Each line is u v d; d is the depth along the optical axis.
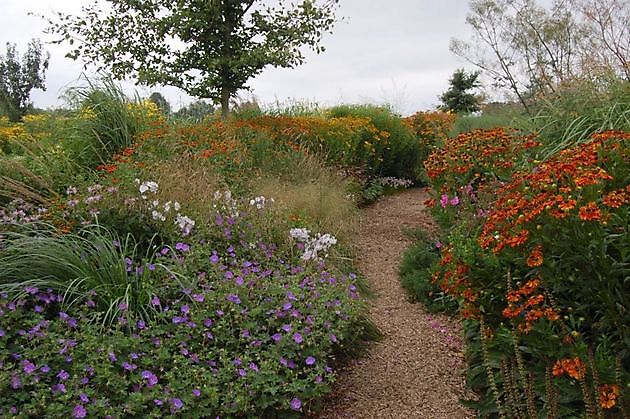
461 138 6.02
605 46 7.40
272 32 10.05
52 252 3.76
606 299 2.75
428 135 13.28
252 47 10.24
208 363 3.29
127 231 4.37
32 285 3.53
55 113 7.43
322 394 3.43
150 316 3.60
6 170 5.77
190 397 2.96
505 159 5.52
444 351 4.18
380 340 4.39
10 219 4.38
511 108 10.33
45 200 5.14
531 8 10.80
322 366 3.44
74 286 3.64
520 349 2.85
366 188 10.05
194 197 5.11
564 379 2.73
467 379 3.60
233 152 7.04
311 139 9.14
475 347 3.59
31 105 16.09
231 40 10.12
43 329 3.22
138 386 3.05
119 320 3.32
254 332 3.57
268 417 3.15
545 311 2.75
